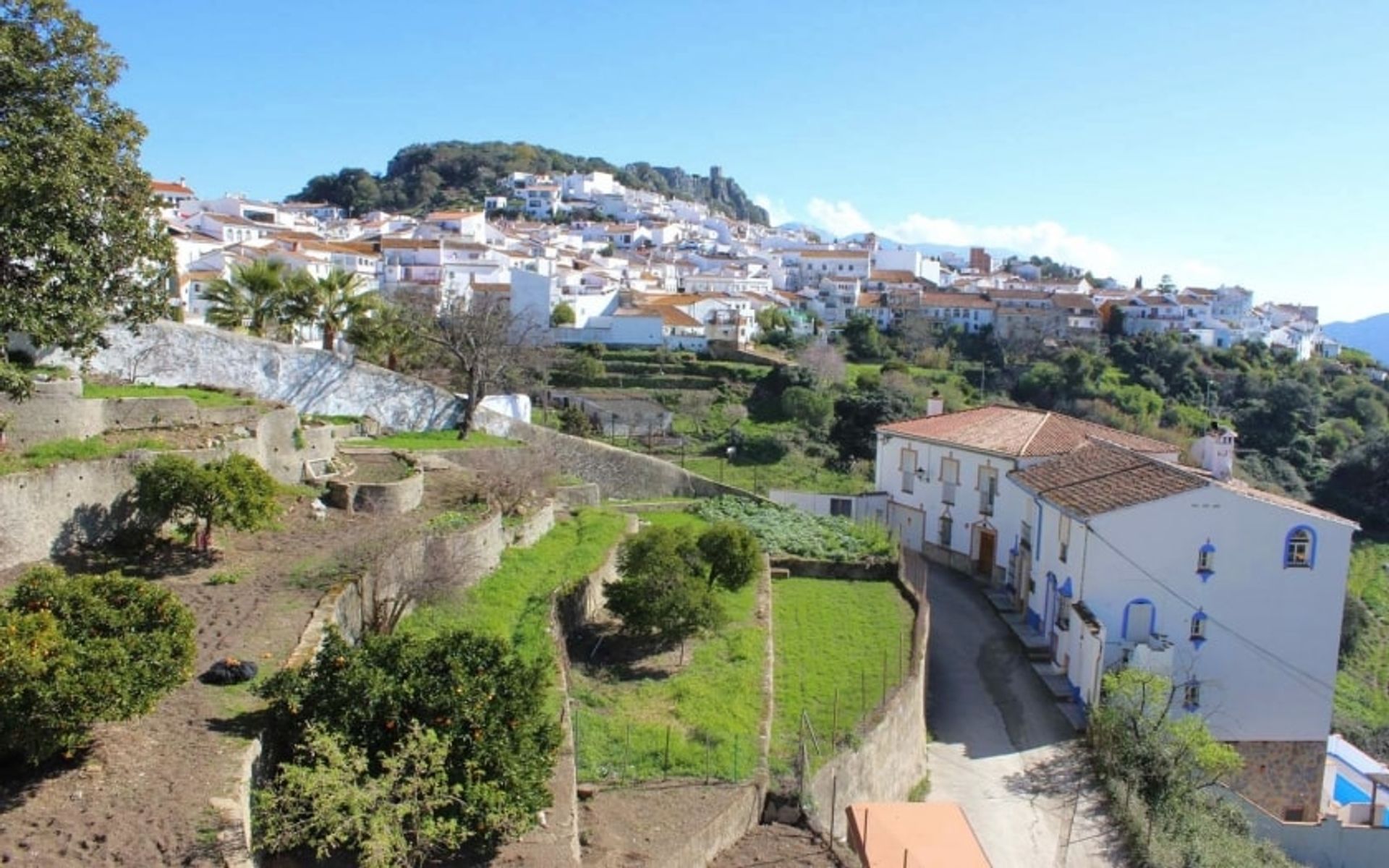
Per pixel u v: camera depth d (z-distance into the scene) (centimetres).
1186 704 2856
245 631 1700
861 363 9225
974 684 2912
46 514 1953
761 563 2986
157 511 2066
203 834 1082
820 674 2472
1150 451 3775
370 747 1286
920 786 2345
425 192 17538
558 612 2366
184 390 3225
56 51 2030
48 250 1994
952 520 4100
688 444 6219
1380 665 4650
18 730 1118
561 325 8212
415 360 4891
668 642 2456
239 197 11844
